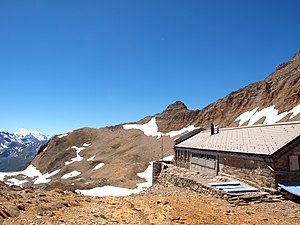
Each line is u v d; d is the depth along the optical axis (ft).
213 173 105.60
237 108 370.12
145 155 337.72
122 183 189.67
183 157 144.46
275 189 70.18
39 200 49.88
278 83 325.42
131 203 54.75
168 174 120.78
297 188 66.74
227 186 75.82
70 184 178.91
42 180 335.47
